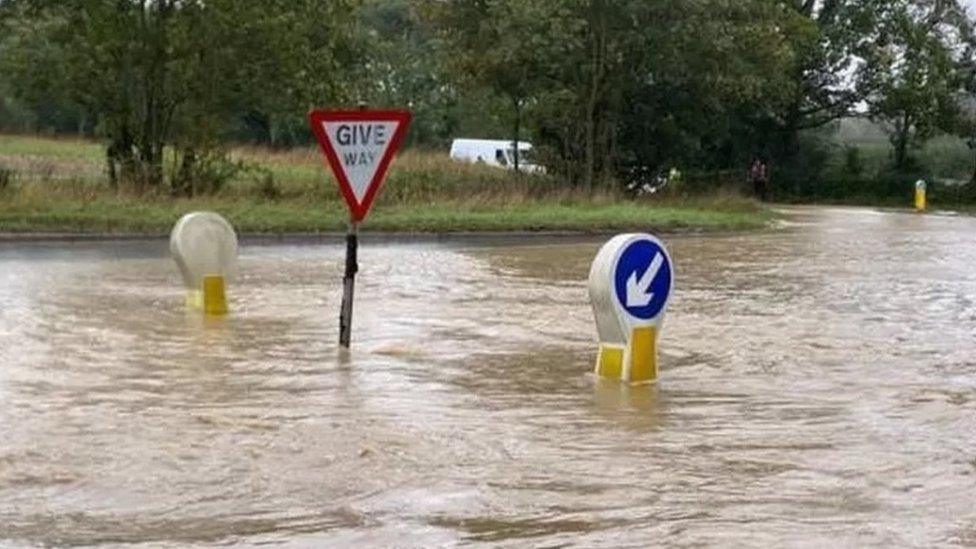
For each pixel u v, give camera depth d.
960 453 8.92
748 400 10.88
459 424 9.69
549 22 40.88
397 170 38.66
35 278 20.02
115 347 13.17
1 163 38.94
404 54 68.38
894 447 9.10
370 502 7.50
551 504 7.52
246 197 33.97
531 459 8.60
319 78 34.84
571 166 43.62
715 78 43.28
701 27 41.72
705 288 20.39
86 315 15.58
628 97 45.22
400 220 31.03
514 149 45.22
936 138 66.56
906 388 11.52
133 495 7.59
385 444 8.93
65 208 29.30
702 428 9.70
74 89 34.16
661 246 11.80
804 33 49.84
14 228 27.03
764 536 6.90
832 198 63.25
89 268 21.83
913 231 37.03
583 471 8.30
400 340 13.97
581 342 14.08
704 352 13.58
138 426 9.40
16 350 12.88
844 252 28.52
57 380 11.27
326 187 36.09
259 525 7.04
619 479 8.11
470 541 6.79
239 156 43.59
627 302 11.62
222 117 34.88
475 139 67.81
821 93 63.31
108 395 10.62
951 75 62.53
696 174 56.94
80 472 8.07
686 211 39.12
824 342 14.39
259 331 14.45
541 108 43.16
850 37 62.06
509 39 41.19
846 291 20.03
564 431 9.53
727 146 61.62
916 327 15.80
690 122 46.47
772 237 33.91
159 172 34.09
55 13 33.47
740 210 43.00
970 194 61.88
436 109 68.56
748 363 12.88
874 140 70.06
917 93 61.59
